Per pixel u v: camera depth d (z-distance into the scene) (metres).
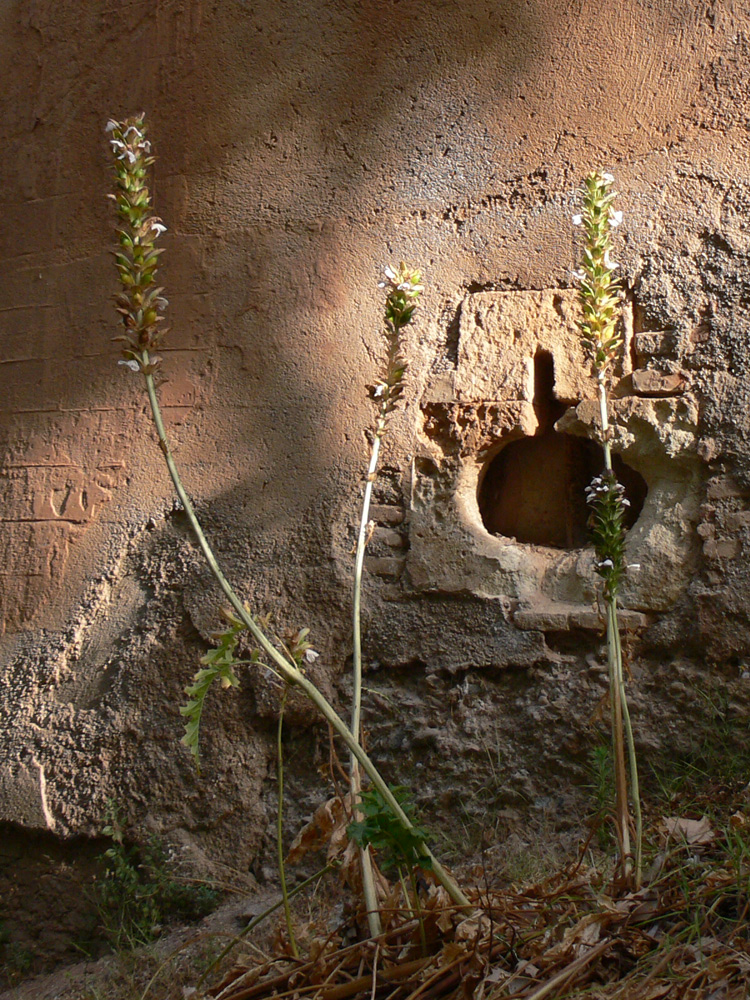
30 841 4.06
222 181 4.65
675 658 3.56
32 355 4.84
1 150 5.13
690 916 2.29
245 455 4.34
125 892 3.83
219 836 3.81
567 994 2.04
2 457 4.76
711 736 3.40
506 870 3.16
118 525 4.45
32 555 4.55
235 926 3.45
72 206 4.92
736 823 2.68
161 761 3.97
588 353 3.95
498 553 3.89
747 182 3.86
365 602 3.98
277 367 4.39
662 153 4.00
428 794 3.65
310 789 3.81
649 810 3.29
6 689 4.32
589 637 3.69
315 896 3.37
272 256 4.50
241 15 4.78
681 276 3.87
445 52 4.42
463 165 4.30
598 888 2.49
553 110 4.20
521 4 4.32
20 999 3.62
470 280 4.19
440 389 4.10
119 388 4.64
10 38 5.24
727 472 3.65
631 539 3.76
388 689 3.88
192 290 4.59
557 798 3.50
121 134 2.47
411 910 2.21
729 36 3.99
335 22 4.62
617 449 3.85
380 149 4.45
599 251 2.92
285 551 4.13
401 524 4.05
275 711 3.91
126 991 3.30
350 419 4.22
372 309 4.30
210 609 4.12
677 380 3.79
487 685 3.76
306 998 2.14
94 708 4.15
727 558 3.56
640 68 4.09
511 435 3.99
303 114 4.59
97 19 5.06
